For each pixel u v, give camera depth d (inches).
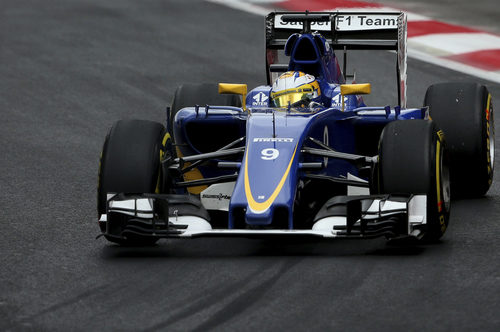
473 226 1137.4
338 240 1082.7
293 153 1025.5
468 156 1275.8
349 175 1196.5
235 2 3125.0
